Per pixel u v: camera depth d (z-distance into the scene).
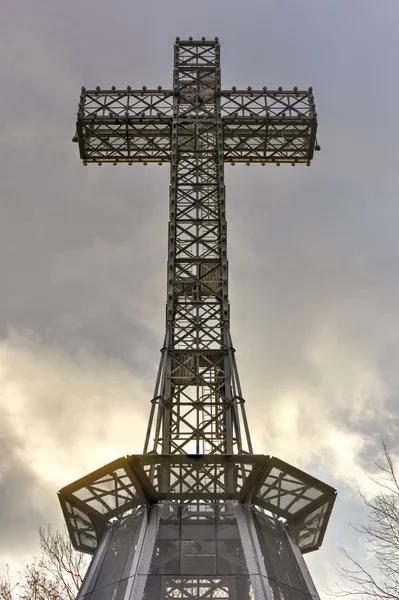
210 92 35.62
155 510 22.75
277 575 20.84
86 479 22.77
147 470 22.86
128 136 35.44
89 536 24.78
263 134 35.34
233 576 20.12
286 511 24.12
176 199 31.25
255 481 22.44
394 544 27.48
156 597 19.45
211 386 25.66
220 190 31.41
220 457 22.39
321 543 25.61
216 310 28.11
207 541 21.41
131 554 21.33
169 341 27.06
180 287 28.88
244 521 22.25
